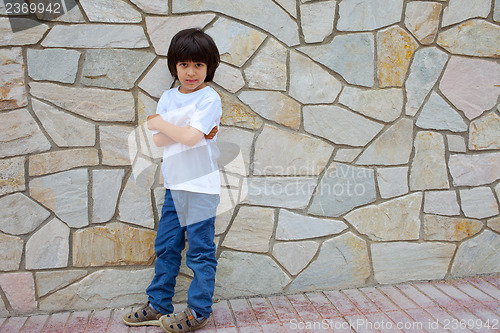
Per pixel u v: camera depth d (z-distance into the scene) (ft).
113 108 6.54
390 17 6.97
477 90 7.36
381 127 7.23
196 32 5.80
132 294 6.93
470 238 7.68
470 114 7.40
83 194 6.64
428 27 7.08
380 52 7.03
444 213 7.59
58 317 6.61
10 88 6.25
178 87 6.37
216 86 6.75
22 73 6.26
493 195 7.65
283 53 6.84
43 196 6.54
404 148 7.34
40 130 6.41
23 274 6.62
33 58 6.26
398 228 7.52
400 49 7.07
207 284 6.16
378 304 6.91
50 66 6.31
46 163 6.48
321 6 6.81
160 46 6.51
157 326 6.37
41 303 6.71
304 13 6.79
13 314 6.64
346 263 7.47
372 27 6.96
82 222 6.68
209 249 6.25
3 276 6.57
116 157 6.64
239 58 6.74
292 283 7.36
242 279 7.22
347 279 7.50
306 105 7.00
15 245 6.55
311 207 7.27
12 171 6.41
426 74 7.19
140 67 6.51
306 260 7.36
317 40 6.88
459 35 7.17
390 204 7.45
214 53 5.89
